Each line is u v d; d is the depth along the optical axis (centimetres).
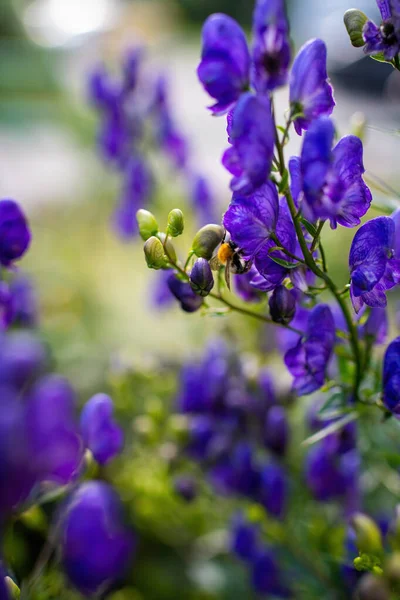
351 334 45
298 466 65
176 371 80
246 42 42
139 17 531
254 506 58
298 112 41
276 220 42
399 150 124
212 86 42
